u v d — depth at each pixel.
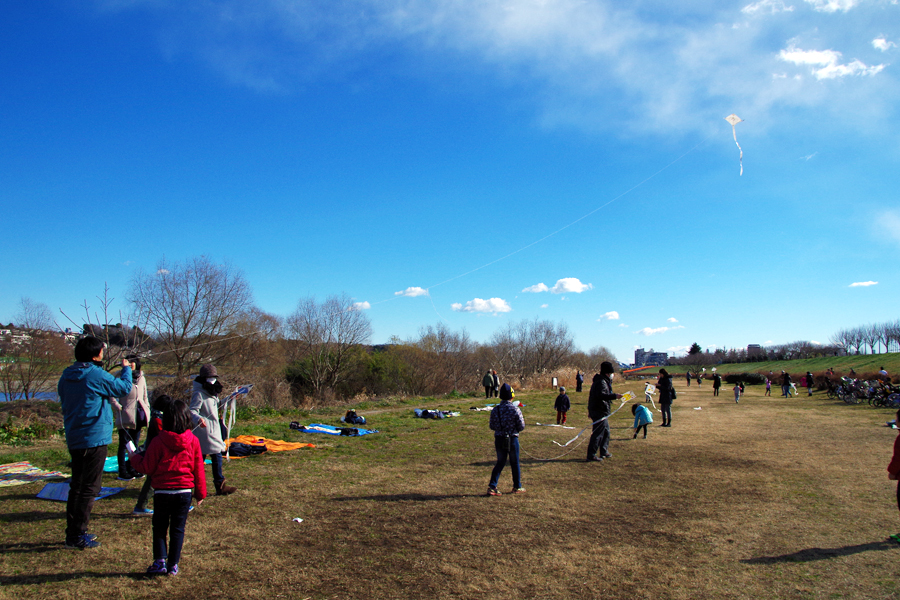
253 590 4.13
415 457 9.98
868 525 5.99
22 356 21.16
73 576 4.25
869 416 18.23
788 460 10.06
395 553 5.00
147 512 5.96
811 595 4.19
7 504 6.15
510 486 7.79
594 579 4.46
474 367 48.34
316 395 35.38
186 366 25.73
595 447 10.02
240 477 8.01
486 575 4.52
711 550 5.18
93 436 4.85
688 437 13.24
